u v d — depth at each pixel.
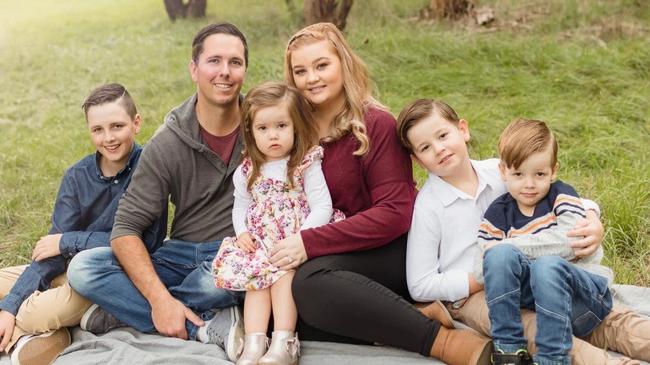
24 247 4.42
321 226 2.75
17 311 3.04
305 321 2.73
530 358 2.52
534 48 7.29
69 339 3.01
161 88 7.82
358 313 2.62
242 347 2.75
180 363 2.73
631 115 5.86
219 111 3.02
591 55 6.94
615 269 3.66
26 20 11.67
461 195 2.76
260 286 2.74
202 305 2.94
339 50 2.92
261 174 2.90
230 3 10.68
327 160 2.88
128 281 2.97
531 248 2.60
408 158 2.88
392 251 2.84
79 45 9.86
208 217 3.11
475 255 2.73
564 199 2.63
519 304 2.53
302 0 9.82
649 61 6.75
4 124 7.22
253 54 7.98
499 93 6.60
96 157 3.31
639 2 8.12
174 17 10.45
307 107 2.87
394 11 8.97
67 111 7.50
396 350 2.72
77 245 3.13
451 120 2.77
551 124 5.67
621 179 4.62
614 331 2.64
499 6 8.63
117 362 2.75
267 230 2.86
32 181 5.65
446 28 8.41
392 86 6.90
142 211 3.01
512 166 2.62
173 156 3.02
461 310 2.75
